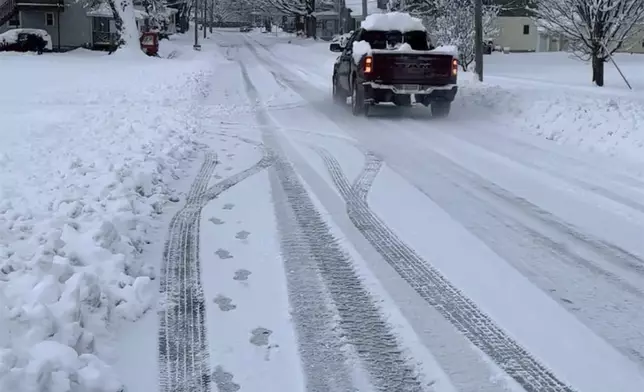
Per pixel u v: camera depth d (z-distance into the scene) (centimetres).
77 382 352
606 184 863
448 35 3131
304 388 376
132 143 990
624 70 2997
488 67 3322
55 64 3039
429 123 1401
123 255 530
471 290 511
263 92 2023
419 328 448
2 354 347
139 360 404
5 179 765
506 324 455
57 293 431
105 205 660
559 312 475
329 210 721
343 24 6331
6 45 4512
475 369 397
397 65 1430
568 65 3434
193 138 1144
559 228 674
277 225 666
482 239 634
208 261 566
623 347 426
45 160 874
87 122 1226
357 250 596
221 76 2642
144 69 2741
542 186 849
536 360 408
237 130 1273
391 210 727
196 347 421
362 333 440
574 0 2152
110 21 5544
